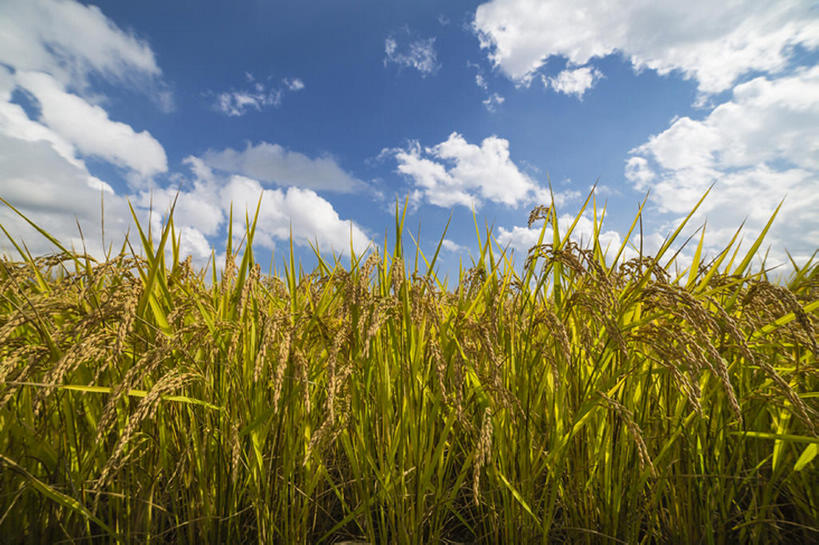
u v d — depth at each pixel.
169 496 2.34
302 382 2.01
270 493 2.35
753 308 2.25
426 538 2.42
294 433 2.29
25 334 2.25
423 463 2.32
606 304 1.95
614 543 2.18
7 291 2.21
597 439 2.27
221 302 2.40
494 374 1.90
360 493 2.40
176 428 2.30
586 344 2.21
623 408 1.82
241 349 2.38
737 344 1.89
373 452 2.42
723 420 2.23
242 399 2.24
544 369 2.33
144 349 2.13
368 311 2.17
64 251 2.20
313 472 2.34
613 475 2.25
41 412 2.09
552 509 2.13
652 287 1.97
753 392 2.12
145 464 2.24
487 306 2.39
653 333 1.97
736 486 2.32
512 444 2.27
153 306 2.03
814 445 1.86
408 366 2.29
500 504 2.34
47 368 1.99
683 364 1.96
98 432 1.63
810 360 2.25
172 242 2.52
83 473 1.99
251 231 2.23
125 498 2.17
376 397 2.35
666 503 2.46
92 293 2.15
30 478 1.72
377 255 2.15
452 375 2.34
